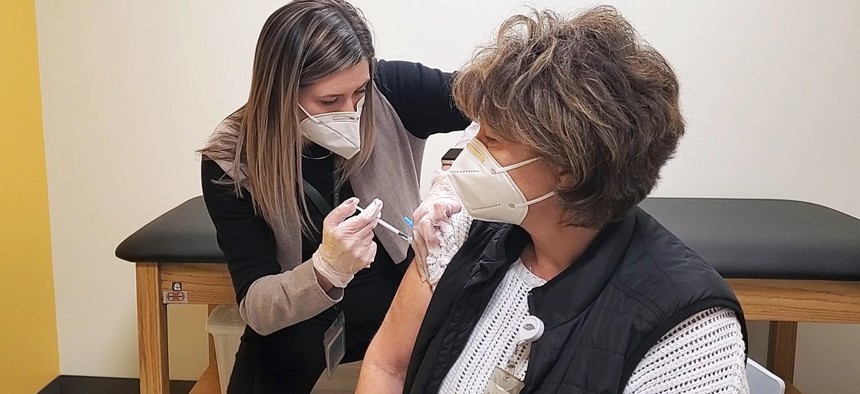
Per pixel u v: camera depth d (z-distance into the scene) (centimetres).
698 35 218
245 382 163
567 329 88
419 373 102
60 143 238
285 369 161
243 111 151
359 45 139
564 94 80
